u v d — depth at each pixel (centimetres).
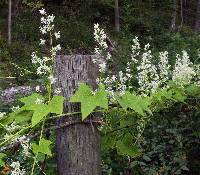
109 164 473
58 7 2323
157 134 498
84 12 2328
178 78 337
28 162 339
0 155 232
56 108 226
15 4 2295
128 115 282
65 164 253
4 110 816
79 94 229
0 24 2133
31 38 1923
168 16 2538
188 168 482
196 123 405
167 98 292
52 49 265
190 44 1443
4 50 1739
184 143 488
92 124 254
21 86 1244
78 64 251
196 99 337
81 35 1991
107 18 2353
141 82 335
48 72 267
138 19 2303
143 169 489
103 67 275
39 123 248
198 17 2456
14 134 242
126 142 286
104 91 230
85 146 252
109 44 1912
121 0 2548
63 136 252
